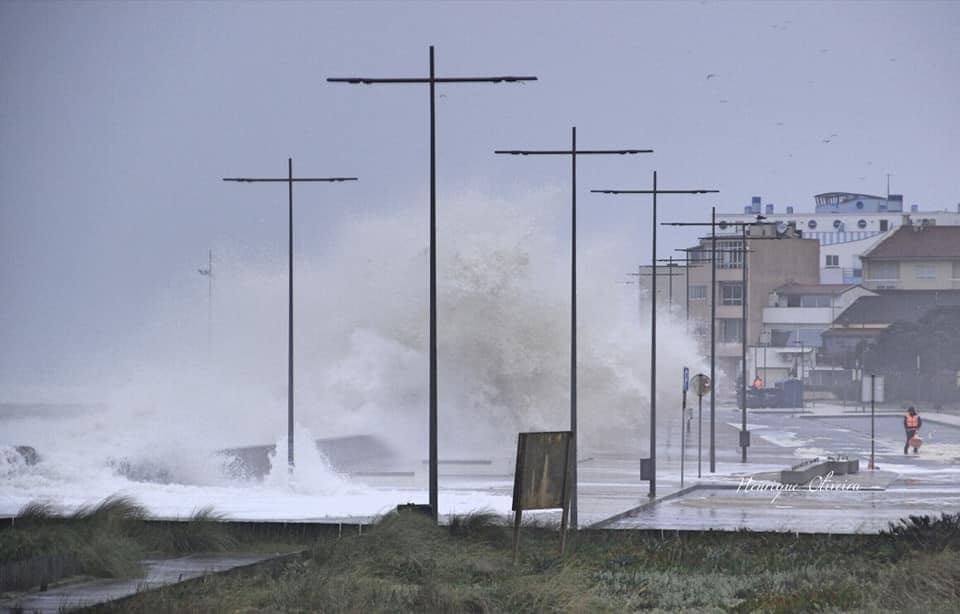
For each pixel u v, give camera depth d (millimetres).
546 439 50281
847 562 51500
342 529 56594
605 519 75312
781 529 68625
